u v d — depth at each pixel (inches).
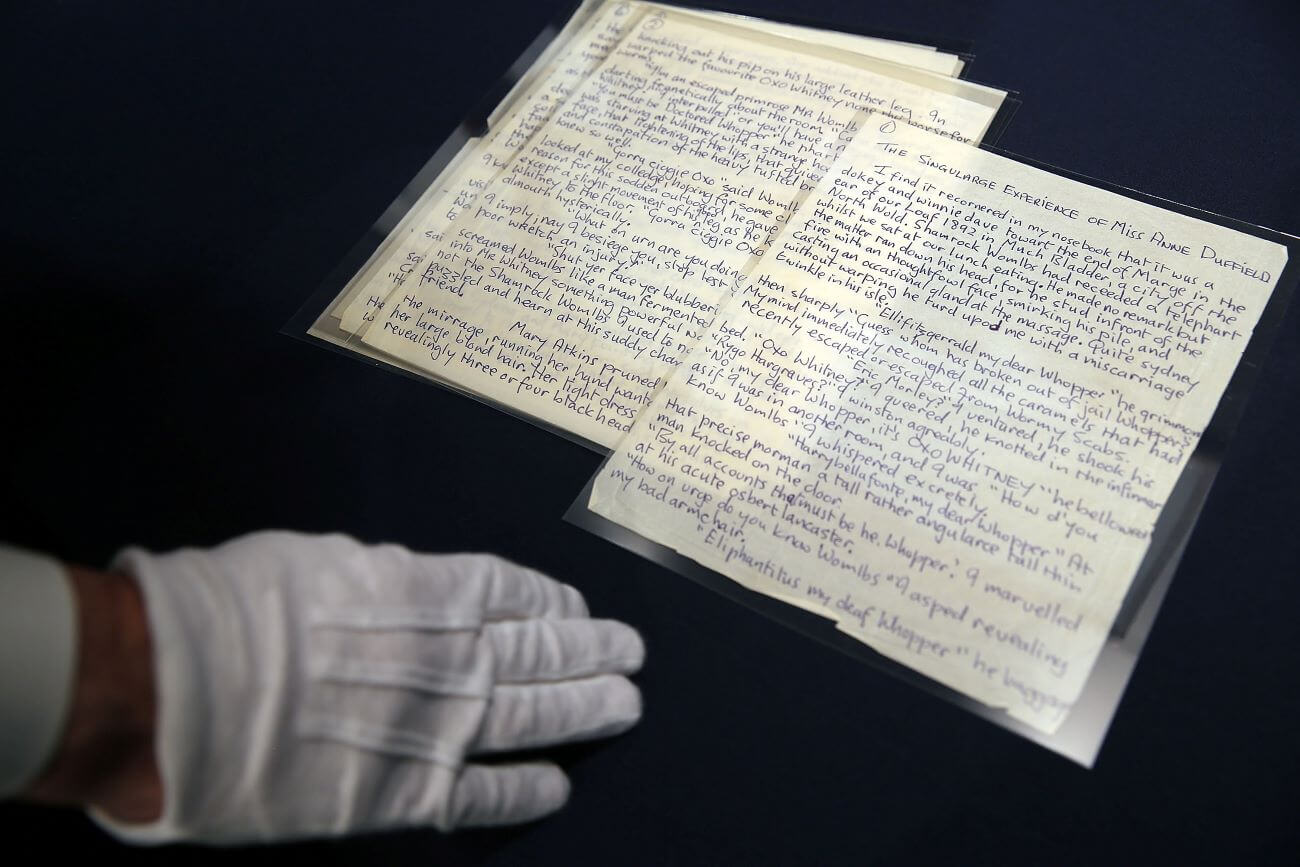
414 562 18.4
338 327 23.6
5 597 14.7
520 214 24.4
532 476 21.7
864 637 19.6
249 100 27.3
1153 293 21.6
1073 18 25.6
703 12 27.0
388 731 17.2
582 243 23.7
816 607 19.9
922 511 20.2
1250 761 18.6
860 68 25.3
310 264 24.5
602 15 27.3
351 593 17.4
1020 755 18.8
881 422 21.0
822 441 21.0
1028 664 19.2
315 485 22.0
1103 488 20.1
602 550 20.9
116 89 27.8
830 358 21.7
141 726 15.5
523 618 19.7
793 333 22.0
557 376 22.4
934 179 23.4
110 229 25.4
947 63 25.2
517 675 19.1
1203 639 19.3
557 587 20.2
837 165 23.8
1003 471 20.4
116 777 15.8
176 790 15.5
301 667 16.7
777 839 18.8
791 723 19.4
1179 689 19.1
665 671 20.0
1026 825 18.5
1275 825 18.2
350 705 16.9
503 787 18.8
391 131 26.4
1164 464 20.2
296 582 17.2
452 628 18.2
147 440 22.6
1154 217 22.5
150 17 29.0
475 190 24.9
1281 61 24.5
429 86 27.0
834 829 18.8
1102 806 18.5
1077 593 19.4
